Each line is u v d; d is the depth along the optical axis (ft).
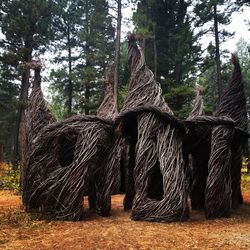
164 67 83.92
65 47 101.19
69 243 19.49
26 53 83.10
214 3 76.59
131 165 29.73
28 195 27.63
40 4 81.97
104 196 26.84
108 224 24.17
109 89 46.42
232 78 33.65
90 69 91.50
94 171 26.66
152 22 77.92
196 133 29.12
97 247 18.83
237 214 28.63
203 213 28.99
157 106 27.17
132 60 30.17
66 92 105.70
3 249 18.39
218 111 33.42
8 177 52.54
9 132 115.14
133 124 29.07
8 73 90.27
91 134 26.30
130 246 19.04
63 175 26.03
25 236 21.03
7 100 103.91
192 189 31.01
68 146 28.50
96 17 94.17
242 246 19.13
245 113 33.14
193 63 80.59
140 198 25.62
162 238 20.62
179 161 26.55
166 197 25.21
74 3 101.71
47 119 32.12
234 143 31.63
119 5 76.38
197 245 19.33
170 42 80.38
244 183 54.29
